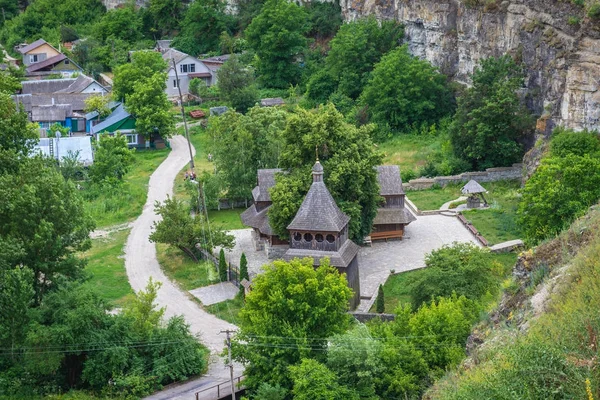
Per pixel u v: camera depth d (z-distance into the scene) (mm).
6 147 67875
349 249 61344
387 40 120000
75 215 58281
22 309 50688
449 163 92938
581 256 30641
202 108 125938
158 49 152000
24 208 55562
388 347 43875
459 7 105938
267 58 130625
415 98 107250
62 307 51781
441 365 43406
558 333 25656
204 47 150375
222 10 155750
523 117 90312
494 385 24391
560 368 23781
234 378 52062
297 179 67625
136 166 104000
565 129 81750
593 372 23438
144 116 110250
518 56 93438
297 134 69000
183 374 53625
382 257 72062
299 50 130250
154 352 53469
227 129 88812
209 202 87000
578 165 61781
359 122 109250
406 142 104188
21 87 124938
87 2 173875
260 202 73938
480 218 79875
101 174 93250
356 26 122188
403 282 66062
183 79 133500
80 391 51219
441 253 57719
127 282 70375
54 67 148375
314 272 49406
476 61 103875
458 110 94438
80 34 164000
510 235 74875
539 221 61000
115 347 51688
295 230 60125
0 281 51656
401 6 119625
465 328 44375
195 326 61594
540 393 23484
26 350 50094
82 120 118562
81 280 57281
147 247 78562
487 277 53938
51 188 56906
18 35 165750
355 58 118812
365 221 70938
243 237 78812
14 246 53000
